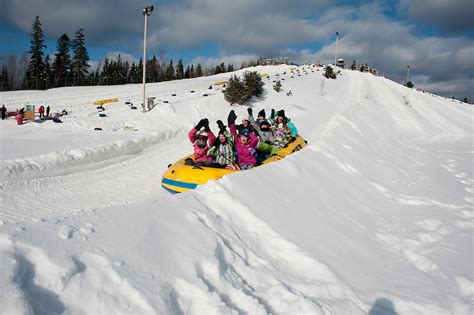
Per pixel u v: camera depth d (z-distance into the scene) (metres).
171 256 2.56
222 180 4.07
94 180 6.77
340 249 3.95
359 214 5.39
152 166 8.37
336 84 39.16
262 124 8.83
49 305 1.86
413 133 22.39
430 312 3.08
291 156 6.36
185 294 2.33
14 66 69.50
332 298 2.92
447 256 4.34
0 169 5.95
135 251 2.45
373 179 7.61
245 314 2.38
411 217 5.75
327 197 5.40
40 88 53.38
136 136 11.57
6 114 18.27
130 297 2.09
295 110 23.41
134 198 5.91
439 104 35.28
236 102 21.80
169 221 2.98
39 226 2.34
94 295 2.01
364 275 3.54
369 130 13.62
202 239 2.92
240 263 2.93
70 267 2.06
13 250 2.02
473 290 3.56
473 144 16.53
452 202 6.75
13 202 5.11
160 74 82.31
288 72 48.59
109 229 2.58
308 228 4.11
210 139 6.75
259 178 4.61
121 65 71.12
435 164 11.33
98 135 11.80
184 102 19.56
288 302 2.61
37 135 11.73
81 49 61.12
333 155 7.75
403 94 36.56
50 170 6.71
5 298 1.72
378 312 2.94
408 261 4.17
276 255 3.36
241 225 3.56
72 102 24.38
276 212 4.05
